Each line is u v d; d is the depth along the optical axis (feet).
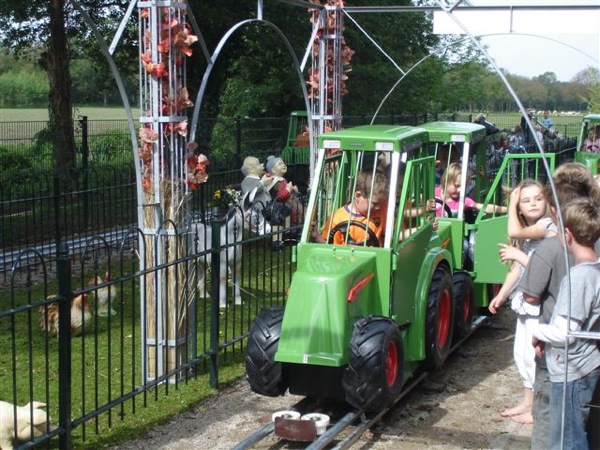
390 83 87.40
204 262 25.46
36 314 30.89
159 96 22.09
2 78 160.66
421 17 89.10
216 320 22.38
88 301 29.96
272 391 19.15
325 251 20.04
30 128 87.04
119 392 21.91
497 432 19.47
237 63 88.63
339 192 21.68
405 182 20.20
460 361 25.18
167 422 19.99
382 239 20.67
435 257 22.26
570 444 13.93
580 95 131.54
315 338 18.17
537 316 18.85
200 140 65.77
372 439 19.06
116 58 85.61
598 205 16.56
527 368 19.30
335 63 35.73
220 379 23.17
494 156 61.62
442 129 27.17
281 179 43.19
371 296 19.75
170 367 22.59
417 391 22.39
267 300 31.89
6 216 42.73
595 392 13.94
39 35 81.92
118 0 79.82
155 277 22.18
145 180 22.34
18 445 17.17
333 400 20.81
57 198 35.91
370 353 18.17
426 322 21.80
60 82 64.23
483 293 27.32
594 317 13.76
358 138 20.12
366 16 83.82
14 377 15.88
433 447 18.57
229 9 77.56
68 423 16.87
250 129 68.08
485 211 27.02
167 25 21.91
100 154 70.90
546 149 67.10
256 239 24.97
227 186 44.88
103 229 41.04
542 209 18.65
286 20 79.25
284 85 85.87
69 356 16.74
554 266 15.52
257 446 18.47
